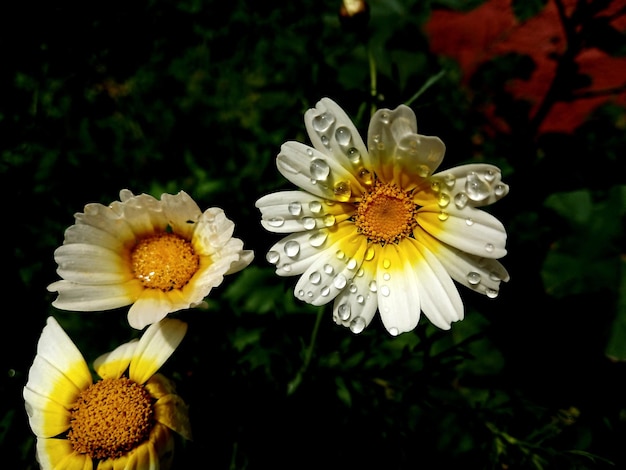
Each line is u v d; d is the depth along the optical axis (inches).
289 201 4.3
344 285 4.3
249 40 8.3
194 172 7.1
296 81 7.9
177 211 4.5
